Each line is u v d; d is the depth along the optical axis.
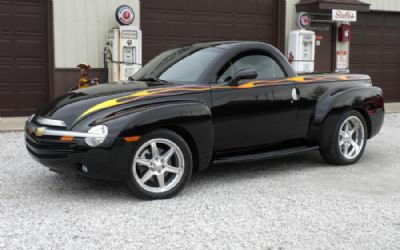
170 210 4.31
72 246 3.49
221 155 5.21
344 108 5.99
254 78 5.09
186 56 5.59
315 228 3.89
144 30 11.38
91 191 4.90
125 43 10.33
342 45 14.02
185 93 4.87
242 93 5.24
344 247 3.52
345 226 3.94
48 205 4.43
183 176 4.72
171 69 5.48
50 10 10.37
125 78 10.40
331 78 6.19
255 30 12.73
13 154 6.64
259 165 6.18
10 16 10.16
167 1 11.55
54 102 4.99
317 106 5.92
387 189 5.06
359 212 4.29
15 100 10.39
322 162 6.38
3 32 10.15
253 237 3.68
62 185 5.12
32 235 3.69
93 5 10.72
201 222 4.00
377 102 6.42
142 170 4.65
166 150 4.71
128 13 10.53
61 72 10.62
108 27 10.91
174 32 11.72
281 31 12.95
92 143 4.29
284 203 4.53
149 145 4.56
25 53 10.37
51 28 10.41
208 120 4.87
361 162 6.40
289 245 3.54
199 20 11.98
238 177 5.54
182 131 4.81
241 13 12.49
